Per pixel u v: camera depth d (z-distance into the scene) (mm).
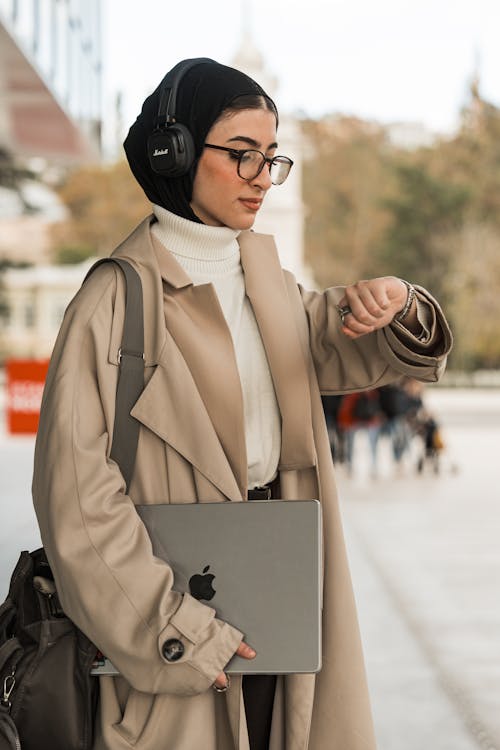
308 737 2018
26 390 15750
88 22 20531
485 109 75812
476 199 71812
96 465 1853
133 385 1939
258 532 1875
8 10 11844
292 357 2092
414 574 8367
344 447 20078
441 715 4746
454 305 69125
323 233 81375
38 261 78438
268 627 1843
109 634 1791
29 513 11742
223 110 1970
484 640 6160
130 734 1900
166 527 1903
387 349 2068
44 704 1852
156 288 1974
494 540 10227
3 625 1938
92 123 21969
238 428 1984
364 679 2072
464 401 48562
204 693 1915
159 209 2068
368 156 82562
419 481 16781
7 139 21078
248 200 2002
